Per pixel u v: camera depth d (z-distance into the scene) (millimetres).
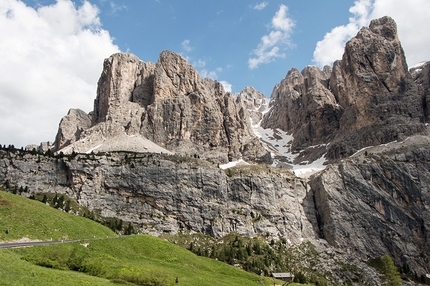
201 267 119812
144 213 189125
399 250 181875
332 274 166375
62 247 88375
